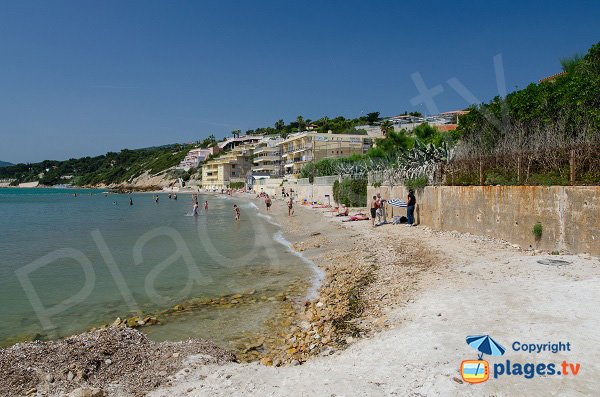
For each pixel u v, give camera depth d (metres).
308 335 8.65
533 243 12.91
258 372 6.43
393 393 5.18
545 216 12.47
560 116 16.34
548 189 12.35
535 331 6.47
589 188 11.04
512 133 18.31
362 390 5.33
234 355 7.90
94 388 5.98
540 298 8.04
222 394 5.68
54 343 7.87
